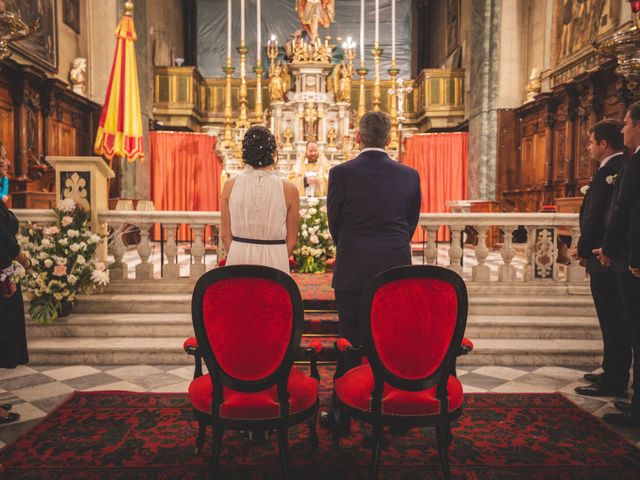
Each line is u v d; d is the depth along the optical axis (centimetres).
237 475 272
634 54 479
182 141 1366
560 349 466
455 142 1362
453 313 243
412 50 1798
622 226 319
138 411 352
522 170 1195
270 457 292
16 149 835
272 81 1235
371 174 288
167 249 541
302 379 271
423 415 247
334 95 1248
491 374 441
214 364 244
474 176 1268
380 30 1766
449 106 1433
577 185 977
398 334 242
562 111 1023
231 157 1127
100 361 461
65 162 518
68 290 483
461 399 261
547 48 1112
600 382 394
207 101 1538
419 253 957
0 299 325
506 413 354
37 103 890
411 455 295
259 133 295
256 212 287
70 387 402
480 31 1233
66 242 479
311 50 1222
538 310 524
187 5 1705
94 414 346
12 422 336
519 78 1209
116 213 531
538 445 308
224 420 246
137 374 434
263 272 237
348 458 291
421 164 1389
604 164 366
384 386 261
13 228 337
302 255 615
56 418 340
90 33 1120
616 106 856
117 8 1136
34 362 458
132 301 516
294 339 242
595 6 906
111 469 277
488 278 546
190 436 316
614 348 381
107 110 855
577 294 543
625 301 330
